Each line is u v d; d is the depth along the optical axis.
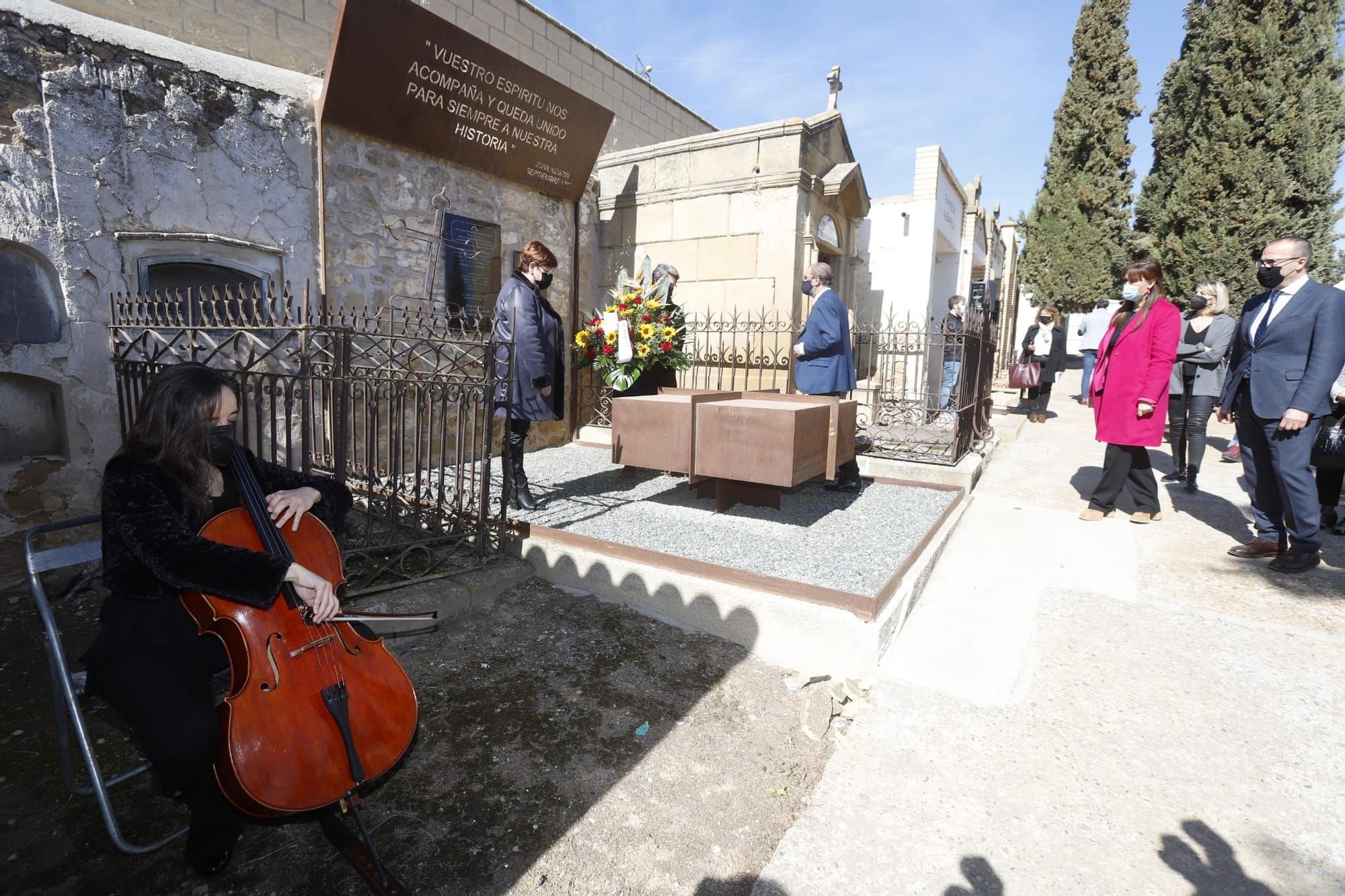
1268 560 3.96
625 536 3.85
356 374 3.40
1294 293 3.62
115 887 1.74
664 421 4.09
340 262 4.90
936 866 1.84
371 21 4.48
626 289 5.32
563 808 2.08
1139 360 4.45
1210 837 1.92
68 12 3.56
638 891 1.78
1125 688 2.68
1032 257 19.62
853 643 2.84
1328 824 1.96
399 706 1.81
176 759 1.55
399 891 1.62
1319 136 13.00
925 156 9.88
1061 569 3.89
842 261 7.97
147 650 1.70
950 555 4.14
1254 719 2.46
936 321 10.85
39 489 3.59
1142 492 4.73
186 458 1.75
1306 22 12.70
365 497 4.09
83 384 3.71
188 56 4.04
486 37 6.82
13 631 3.07
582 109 6.16
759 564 3.38
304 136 4.64
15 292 3.48
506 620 3.31
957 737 2.41
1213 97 13.61
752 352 6.70
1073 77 18.38
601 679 2.81
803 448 3.78
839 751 2.36
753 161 6.56
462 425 3.63
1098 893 1.74
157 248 3.98
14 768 2.18
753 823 2.04
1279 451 3.68
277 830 1.97
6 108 3.35
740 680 2.86
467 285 5.85
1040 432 8.88
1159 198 14.72
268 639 1.67
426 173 5.42
